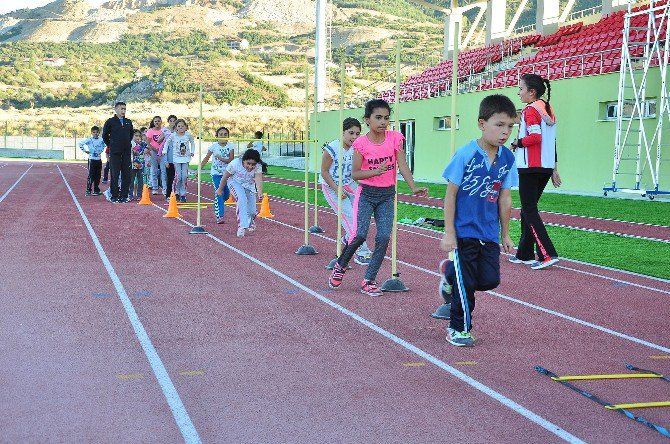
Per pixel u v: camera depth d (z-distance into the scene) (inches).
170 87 4862.2
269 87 5064.0
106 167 1080.8
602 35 1022.4
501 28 1488.7
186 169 737.0
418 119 1290.6
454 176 220.5
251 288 313.7
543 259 371.6
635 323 261.6
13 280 324.2
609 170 876.0
